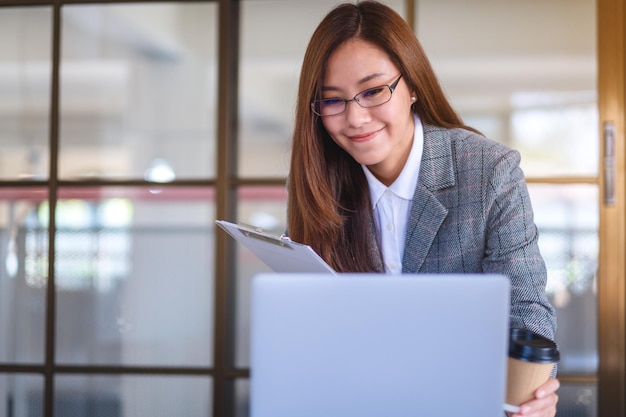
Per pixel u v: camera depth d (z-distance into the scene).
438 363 1.04
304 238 1.68
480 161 1.56
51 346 3.11
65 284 3.12
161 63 3.10
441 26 2.99
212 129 3.07
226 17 3.05
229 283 3.06
